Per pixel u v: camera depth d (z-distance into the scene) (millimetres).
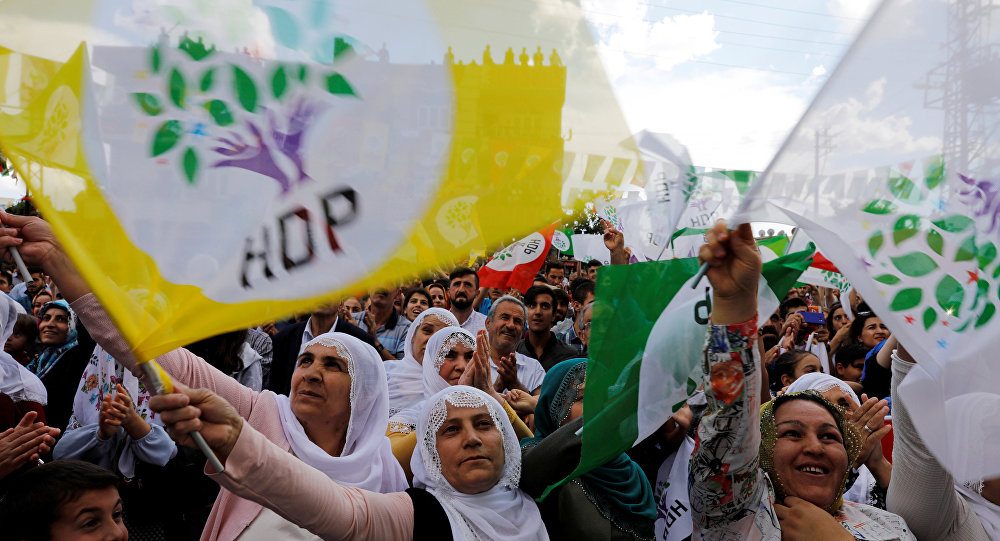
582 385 3199
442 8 1830
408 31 1825
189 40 1770
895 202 1961
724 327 2096
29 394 3674
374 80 1818
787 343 6559
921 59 1942
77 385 4137
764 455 2561
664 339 2182
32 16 1719
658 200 1993
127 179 1721
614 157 1829
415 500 2496
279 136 1788
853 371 5598
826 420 2520
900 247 1964
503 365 4508
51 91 1710
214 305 1719
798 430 2508
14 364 3686
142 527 3740
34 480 2234
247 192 1769
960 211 1949
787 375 4875
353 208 1801
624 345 2164
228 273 1736
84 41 1731
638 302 2182
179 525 3684
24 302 7449
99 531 2260
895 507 2656
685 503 2988
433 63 1824
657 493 3143
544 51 1830
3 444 2383
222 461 1888
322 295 1771
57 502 2197
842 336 6688
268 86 1791
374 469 2779
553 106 1823
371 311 6508
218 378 2725
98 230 1693
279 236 1770
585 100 1832
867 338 5996
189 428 1777
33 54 1710
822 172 1956
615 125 1829
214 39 1778
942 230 1956
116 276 1684
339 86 1812
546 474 2713
